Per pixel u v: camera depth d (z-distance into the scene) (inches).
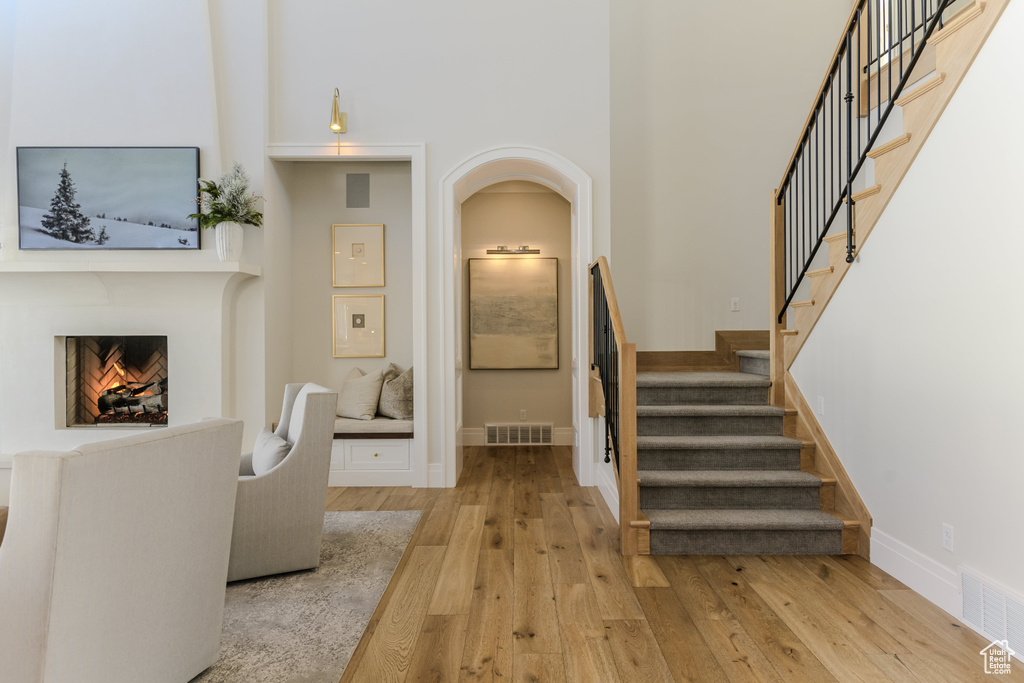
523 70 180.7
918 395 99.8
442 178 179.5
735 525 119.1
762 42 209.9
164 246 173.0
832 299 128.0
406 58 180.9
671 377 166.2
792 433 145.9
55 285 168.2
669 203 209.6
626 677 75.9
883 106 172.6
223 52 177.2
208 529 75.1
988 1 83.4
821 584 104.5
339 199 206.2
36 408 171.9
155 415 182.9
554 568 113.1
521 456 219.1
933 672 76.5
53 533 52.4
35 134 173.0
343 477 181.0
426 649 83.1
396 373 201.6
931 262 96.0
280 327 193.2
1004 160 80.7
